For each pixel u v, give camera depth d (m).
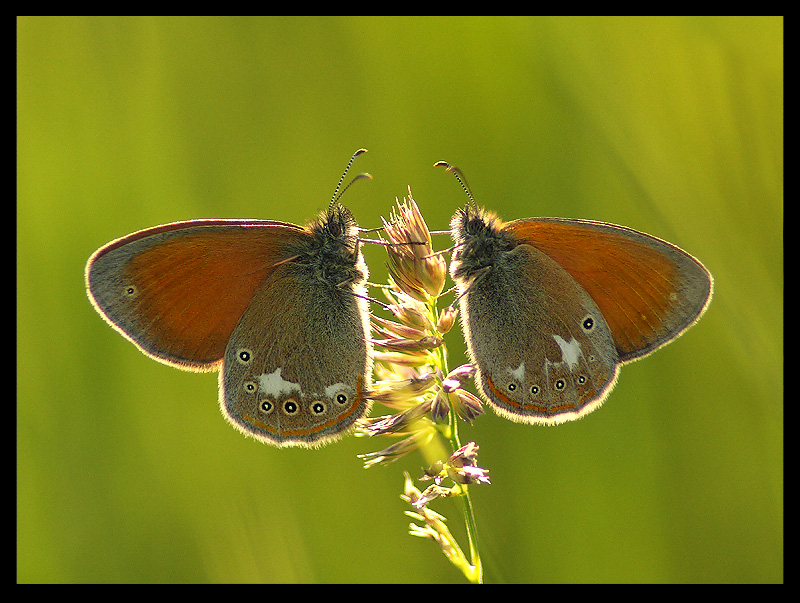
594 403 0.37
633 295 0.37
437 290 0.37
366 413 0.37
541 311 0.37
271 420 0.37
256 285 0.37
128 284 0.37
